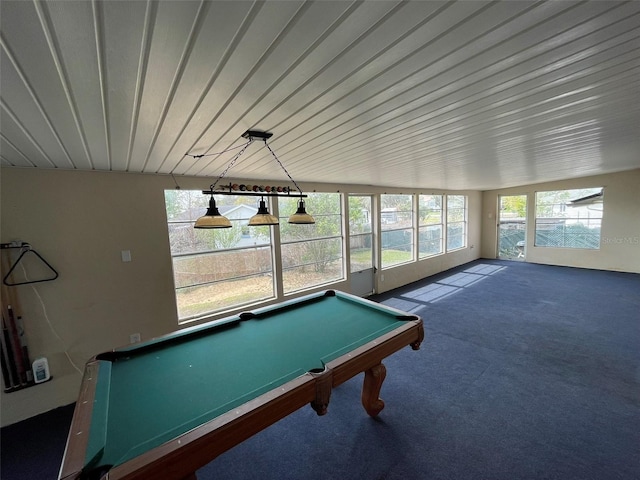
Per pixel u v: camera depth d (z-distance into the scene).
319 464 1.98
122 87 1.09
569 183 7.15
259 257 4.23
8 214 2.44
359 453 2.05
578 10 0.82
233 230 3.98
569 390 2.62
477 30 0.90
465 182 5.76
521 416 2.33
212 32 0.80
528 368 3.01
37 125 1.43
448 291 5.84
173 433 1.25
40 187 2.56
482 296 5.43
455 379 2.88
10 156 2.09
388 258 6.18
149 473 1.11
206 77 1.07
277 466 1.98
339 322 2.52
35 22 0.69
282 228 4.48
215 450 1.28
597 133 2.34
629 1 0.79
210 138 1.86
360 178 4.46
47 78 0.98
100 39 0.79
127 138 1.77
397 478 1.84
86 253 2.80
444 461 1.95
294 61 1.00
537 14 0.83
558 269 7.19
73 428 1.29
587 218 7.04
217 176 3.57
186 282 3.60
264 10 0.73
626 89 1.44
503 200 8.67
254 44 0.88
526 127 2.04
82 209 2.77
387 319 2.56
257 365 1.84
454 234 8.05
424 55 1.03
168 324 3.32
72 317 2.76
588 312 4.43
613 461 1.88
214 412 1.38
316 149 2.36
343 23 0.81
